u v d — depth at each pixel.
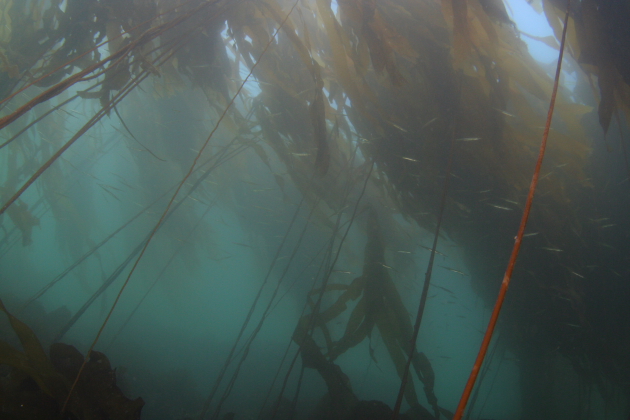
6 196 5.25
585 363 4.02
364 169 4.02
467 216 3.77
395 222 6.25
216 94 3.43
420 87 3.26
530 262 3.74
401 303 3.33
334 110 3.45
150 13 2.89
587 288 3.91
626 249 3.94
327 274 2.86
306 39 2.67
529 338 4.36
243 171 6.42
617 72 2.37
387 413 2.76
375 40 2.39
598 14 2.29
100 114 1.92
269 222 6.82
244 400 4.38
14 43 3.01
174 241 7.58
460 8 2.32
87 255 4.24
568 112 3.26
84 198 8.20
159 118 6.04
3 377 1.89
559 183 3.39
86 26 2.84
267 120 3.77
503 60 3.13
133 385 3.90
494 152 2.99
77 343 4.62
